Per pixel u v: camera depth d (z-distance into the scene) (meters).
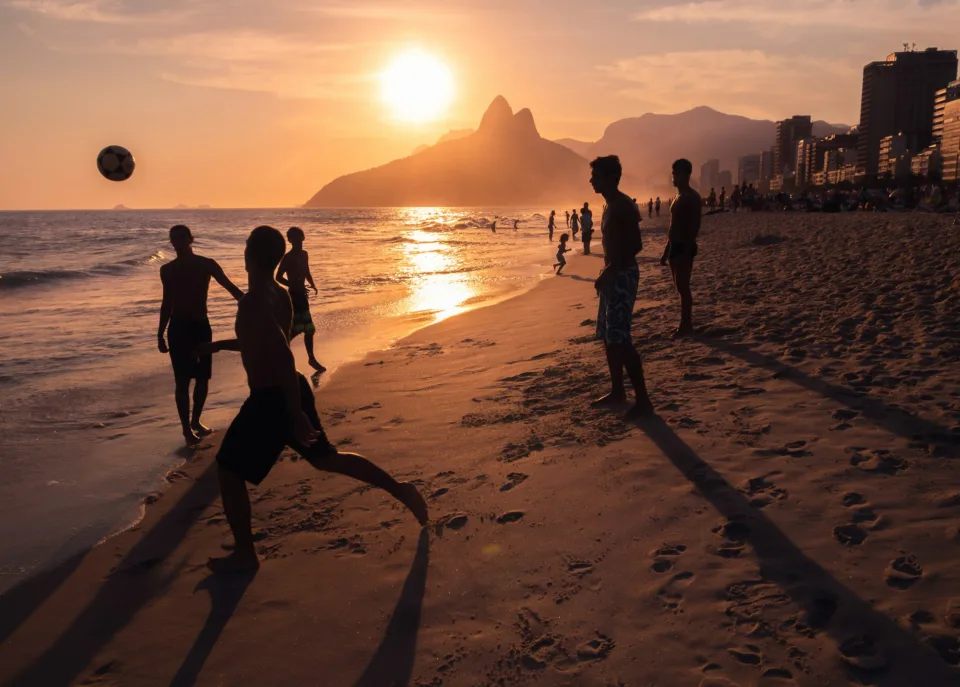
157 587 3.80
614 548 3.65
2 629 3.51
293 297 8.74
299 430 3.71
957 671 2.51
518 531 3.97
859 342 7.14
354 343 10.80
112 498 5.14
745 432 4.98
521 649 2.95
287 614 3.42
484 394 6.86
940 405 5.07
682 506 4.00
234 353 10.32
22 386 8.55
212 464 5.75
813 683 2.54
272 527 4.39
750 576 3.24
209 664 3.09
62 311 14.97
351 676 2.92
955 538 3.35
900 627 2.77
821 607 2.96
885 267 12.11
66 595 3.79
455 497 4.52
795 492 3.99
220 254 34.66
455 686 2.78
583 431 5.41
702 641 2.85
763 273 13.34
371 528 4.24
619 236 5.36
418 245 42.31
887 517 3.61
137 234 63.75
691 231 8.03
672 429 5.20
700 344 7.78
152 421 7.07
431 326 11.65
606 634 2.98
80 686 3.03
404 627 3.21
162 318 6.24
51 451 6.19
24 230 79.62
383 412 6.59
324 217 173.00
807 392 5.71
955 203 36.56
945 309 8.15
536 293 15.48
